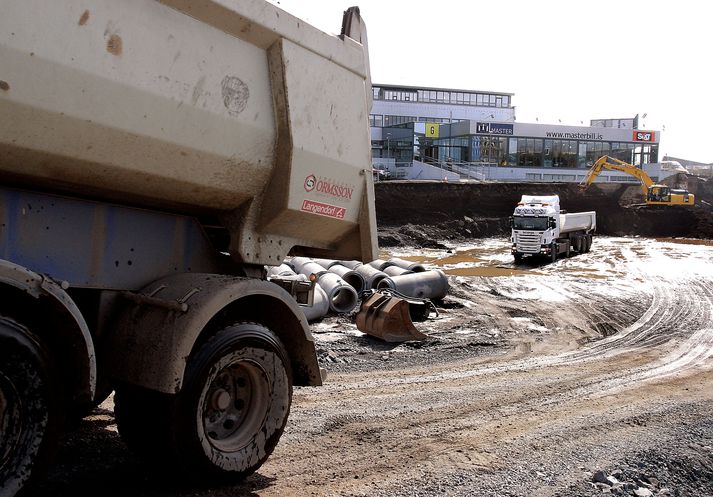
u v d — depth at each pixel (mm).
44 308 3711
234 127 4598
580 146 65750
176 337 4184
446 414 7281
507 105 86188
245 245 5035
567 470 5543
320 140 5246
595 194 51125
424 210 45750
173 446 4258
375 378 9242
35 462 3635
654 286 22781
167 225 4828
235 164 4711
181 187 4523
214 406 4543
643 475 5516
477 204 47750
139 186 4328
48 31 3506
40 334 3797
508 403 7941
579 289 21500
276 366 4816
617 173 66250
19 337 3514
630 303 19016
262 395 4781
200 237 5082
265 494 4664
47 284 3631
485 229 45906
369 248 5973
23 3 3400
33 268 4004
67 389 3863
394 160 68625
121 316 4434
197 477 4445
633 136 66375
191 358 4324
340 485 4969
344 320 13906
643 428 6949
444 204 46469
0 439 3502
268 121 4867
